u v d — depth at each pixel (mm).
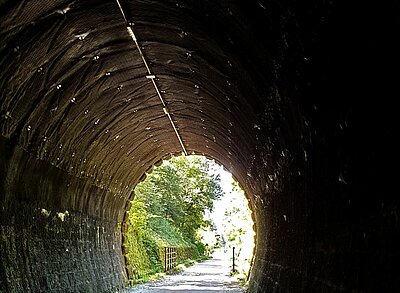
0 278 8914
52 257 12180
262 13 5996
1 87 8281
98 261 17406
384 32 3525
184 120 17375
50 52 9039
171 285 23516
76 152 13359
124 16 9195
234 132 13742
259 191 15781
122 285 20906
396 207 3754
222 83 10406
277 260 11844
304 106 6254
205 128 17219
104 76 11547
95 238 17484
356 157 4691
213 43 8727
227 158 20406
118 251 22062
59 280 12367
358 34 3971
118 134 16062
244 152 14445
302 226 8008
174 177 52750
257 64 7520
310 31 4996
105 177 17672
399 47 3367
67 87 10594
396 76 3494
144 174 23969
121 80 12281
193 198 55656
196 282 25750
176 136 20609
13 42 7934
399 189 3684
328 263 5957
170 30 9523
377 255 4160
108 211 19875
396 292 3701
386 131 3828
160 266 33656
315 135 6230
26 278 10172
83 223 15766
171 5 8320
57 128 11305
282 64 6418
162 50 10805
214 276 31250
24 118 9570
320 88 5379
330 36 4574
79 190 14883
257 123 9914
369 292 4305
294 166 8172
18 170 10047
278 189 11055
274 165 10406
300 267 8062
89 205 16500
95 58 10500
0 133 8844
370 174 4340
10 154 9438
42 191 11672
